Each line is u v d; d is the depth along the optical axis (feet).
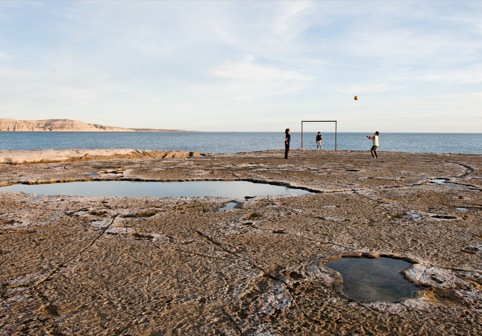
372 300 11.57
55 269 14.01
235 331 9.83
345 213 22.70
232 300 11.55
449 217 21.67
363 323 10.22
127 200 27.07
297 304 11.31
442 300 11.57
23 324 10.24
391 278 13.20
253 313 10.78
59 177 40.63
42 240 17.53
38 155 59.31
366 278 13.20
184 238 17.76
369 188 32.22
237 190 32.83
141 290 12.24
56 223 20.63
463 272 13.60
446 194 29.12
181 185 36.04
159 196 29.86
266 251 15.88
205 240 17.43
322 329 9.92
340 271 13.84
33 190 33.40
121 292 12.10
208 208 24.32
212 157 73.46
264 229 19.19
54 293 12.05
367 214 22.43
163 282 12.83
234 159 67.00
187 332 9.80
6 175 42.34
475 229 19.12
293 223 20.34
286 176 40.83
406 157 70.23
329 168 49.24
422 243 16.85
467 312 10.80
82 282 12.87
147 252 15.81
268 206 24.73
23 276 13.39
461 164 54.65
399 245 16.60
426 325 10.10
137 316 10.62
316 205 25.03
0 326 10.14
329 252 15.72
